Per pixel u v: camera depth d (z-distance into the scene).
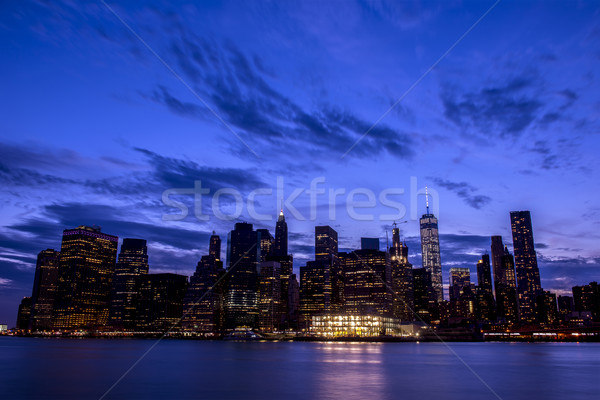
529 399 69.88
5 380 96.06
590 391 78.62
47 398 71.62
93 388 83.00
